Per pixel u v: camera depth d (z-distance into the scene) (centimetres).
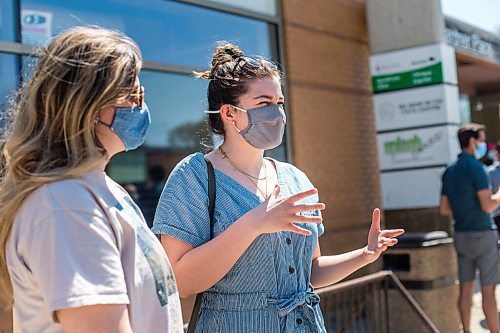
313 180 681
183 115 600
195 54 601
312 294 204
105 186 144
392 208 723
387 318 421
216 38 557
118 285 131
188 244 195
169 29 580
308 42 700
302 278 204
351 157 743
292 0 686
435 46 697
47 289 126
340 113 734
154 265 148
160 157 636
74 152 138
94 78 139
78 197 133
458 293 561
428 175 700
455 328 515
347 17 763
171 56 580
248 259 193
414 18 711
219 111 209
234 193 202
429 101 700
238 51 216
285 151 657
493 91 1287
